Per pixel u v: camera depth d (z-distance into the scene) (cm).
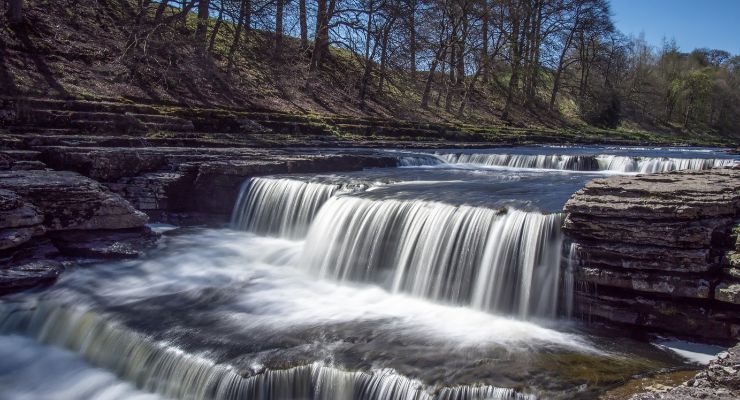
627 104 5984
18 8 2211
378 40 3194
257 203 1312
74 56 2247
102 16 2680
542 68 4709
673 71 6906
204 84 2566
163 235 1216
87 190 1064
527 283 794
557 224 782
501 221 847
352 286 967
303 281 990
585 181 1406
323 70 3547
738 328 650
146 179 1303
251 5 2708
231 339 728
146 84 2316
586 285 743
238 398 624
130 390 701
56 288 919
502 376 594
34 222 956
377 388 598
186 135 1858
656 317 698
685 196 722
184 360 680
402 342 702
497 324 766
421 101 3812
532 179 1456
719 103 6556
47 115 1656
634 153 2352
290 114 2550
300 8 3091
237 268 1049
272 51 3086
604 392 550
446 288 873
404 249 943
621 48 5200
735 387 470
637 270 704
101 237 1077
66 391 707
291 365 641
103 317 810
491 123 3912
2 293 889
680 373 590
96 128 1720
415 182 1343
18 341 816
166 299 887
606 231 727
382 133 2684
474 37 3975
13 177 1069
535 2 4341
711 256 672
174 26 2702
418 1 3316
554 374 597
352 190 1190
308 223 1200
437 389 572
